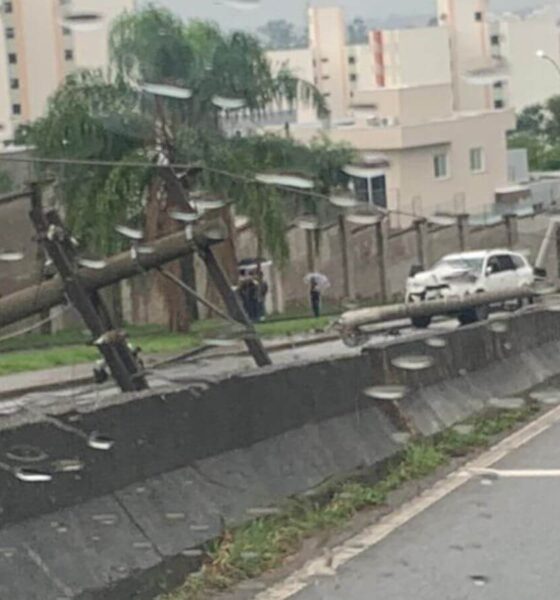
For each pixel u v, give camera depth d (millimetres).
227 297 20422
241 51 47625
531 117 77812
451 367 18750
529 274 49875
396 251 58469
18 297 16750
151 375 17500
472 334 20109
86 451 9898
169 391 11141
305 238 56781
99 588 9312
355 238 56594
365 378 15227
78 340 44062
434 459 15398
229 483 11641
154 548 10117
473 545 11336
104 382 19359
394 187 61125
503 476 14641
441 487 14125
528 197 67875
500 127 69500
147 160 46781
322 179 49719
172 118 46781
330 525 12180
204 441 11570
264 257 50375
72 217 47469
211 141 46812
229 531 11094
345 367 14711
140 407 10664
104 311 16828
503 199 67312
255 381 12602
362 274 56875
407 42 61875
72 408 10023
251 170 47156
